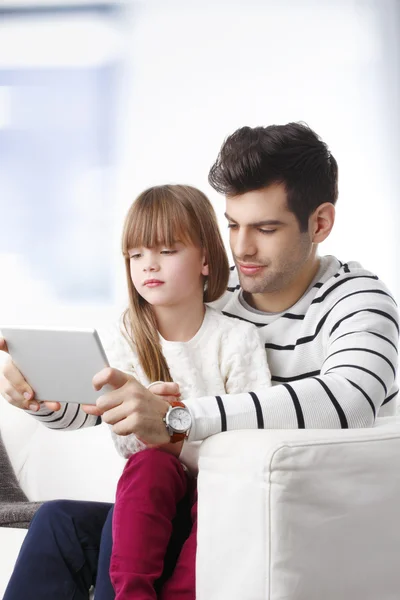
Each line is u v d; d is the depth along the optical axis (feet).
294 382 4.45
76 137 13.88
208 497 4.13
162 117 13.80
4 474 6.59
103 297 13.69
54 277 13.76
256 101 13.76
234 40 13.79
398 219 13.60
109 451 6.63
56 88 13.91
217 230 5.30
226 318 5.29
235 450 4.01
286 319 5.29
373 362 4.59
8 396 4.68
